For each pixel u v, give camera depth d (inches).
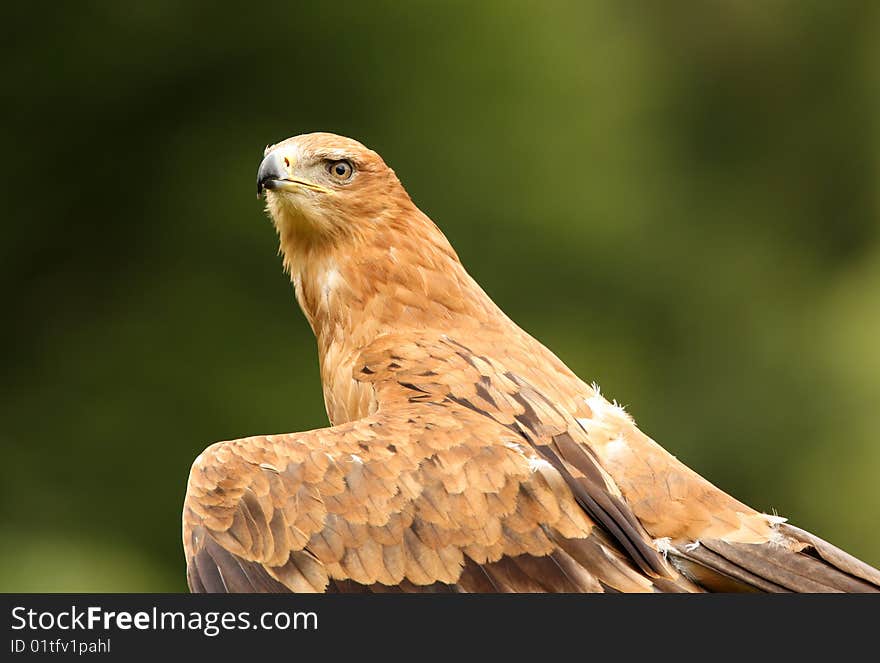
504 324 280.2
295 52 740.0
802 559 237.6
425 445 232.8
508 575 226.1
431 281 280.4
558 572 226.4
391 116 745.0
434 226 288.7
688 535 239.0
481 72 751.7
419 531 228.1
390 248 282.8
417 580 226.7
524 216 746.2
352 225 284.0
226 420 681.0
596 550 228.1
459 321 277.9
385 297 279.6
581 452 239.6
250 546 231.8
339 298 283.0
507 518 227.9
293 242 293.0
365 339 278.2
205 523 234.1
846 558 239.8
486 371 255.3
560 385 259.9
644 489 241.3
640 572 229.5
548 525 228.1
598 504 231.5
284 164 287.4
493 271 751.1
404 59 745.0
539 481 229.9
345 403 272.7
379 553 228.1
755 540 238.7
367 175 287.0
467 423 236.8
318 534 230.1
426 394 250.7
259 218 716.0
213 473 237.3
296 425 681.0
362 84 742.5
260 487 233.9
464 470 230.2
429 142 744.3
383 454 232.4
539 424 242.5
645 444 248.1
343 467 232.4
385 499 229.9
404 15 743.7
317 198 284.2
